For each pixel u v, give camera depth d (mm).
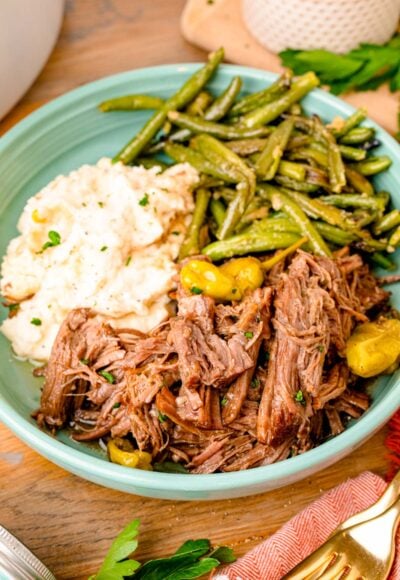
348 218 680
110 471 545
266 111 709
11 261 661
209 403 587
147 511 596
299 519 580
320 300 608
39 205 663
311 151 704
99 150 735
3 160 679
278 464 548
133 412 588
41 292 649
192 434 594
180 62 801
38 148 701
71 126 713
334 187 688
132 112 731
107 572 535
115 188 671
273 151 691
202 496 558
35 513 592
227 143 708
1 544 535
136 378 593
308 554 571
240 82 716
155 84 729
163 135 733
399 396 578
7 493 598
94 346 613
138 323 649
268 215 693
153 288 649
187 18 804
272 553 565
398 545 568
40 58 741
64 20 822
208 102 729
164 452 599
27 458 611
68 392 613
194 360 583
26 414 615
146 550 583
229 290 621
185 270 624
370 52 731
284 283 621
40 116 693
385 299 665
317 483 611
